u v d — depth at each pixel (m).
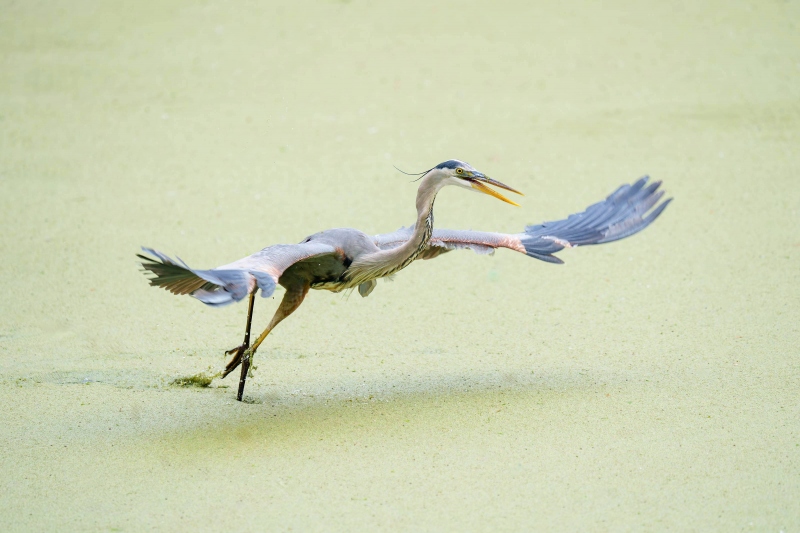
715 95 23.62
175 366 11.51
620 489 8.52
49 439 9.52
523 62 26.78
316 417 10.01
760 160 19.53
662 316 12.83
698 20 29.89
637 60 26.53
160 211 17.30
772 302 13.03
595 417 9.94
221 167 19.80
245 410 10.22
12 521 8.05
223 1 33.38
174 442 9.45
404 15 31.59
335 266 10.27
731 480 8.62
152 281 9.06
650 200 11.38
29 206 17.45
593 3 32.41
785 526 7.89
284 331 12.69
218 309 13.44
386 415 10.05
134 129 22.20
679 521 8.01
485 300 13.73
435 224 16.52
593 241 11.12
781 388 10.52
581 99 23.77
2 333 12.41
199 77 25.94
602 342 12.09
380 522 8.03
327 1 33.22
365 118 22.88
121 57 27.81
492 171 19.31
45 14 32.09
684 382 10.78
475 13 31.59
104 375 11.21
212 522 8.05
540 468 8.89
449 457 9.12
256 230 16.30
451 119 22.66
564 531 7.88
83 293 13.81
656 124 21.94
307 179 19.06
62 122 22.62
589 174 18.98
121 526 7.98
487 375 11.16
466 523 8.01
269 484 8.65
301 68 26.56
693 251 15.19
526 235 11.27
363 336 12.48
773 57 26.22
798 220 16.23
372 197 18.02
